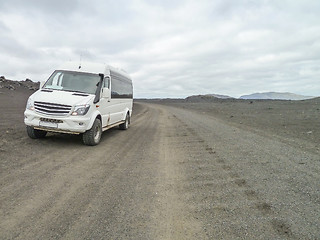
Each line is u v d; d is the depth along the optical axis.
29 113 7.45
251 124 14.16
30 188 4.14
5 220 3.10
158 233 2.96
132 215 3.39
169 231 3.00
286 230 3.02
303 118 15.80
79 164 5.76
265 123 14.30
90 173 5.14
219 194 4.15
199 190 4.34
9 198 3.71
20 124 10.90
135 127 13.98
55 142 8.02
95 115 7.96
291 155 6.75
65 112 7.36
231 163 6.06
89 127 7.67
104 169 5.47
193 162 6.23
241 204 3.76
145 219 3.29
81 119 7.39
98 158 6.44
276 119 16.05
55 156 6.32
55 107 7.37
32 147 7.02
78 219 3.22
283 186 4.48
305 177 4.96
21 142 7.45
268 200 3.89
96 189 4.28
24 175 4.72
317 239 2.82
